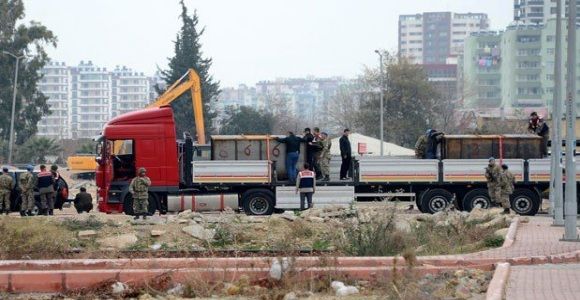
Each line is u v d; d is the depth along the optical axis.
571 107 79.50
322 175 121.38
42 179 113.38
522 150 123.19
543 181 120.50
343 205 114.00
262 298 49.66
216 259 59.06
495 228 89.75
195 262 58.16
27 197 112.25
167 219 92.75
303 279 53.88
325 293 51.38
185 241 84.19
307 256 63.38
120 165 117.88
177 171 117.75
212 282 54.06
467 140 123.38
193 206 117.75
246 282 52.97
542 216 116.69
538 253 66.31
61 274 54.12
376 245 69.38
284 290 52.00
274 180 119.00
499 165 115.81
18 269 59.56
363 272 54.91
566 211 78.19
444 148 123.06
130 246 81.00
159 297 50.62
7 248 71.12
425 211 120.25
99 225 88.00
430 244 73.81
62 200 124.62
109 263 59.47
